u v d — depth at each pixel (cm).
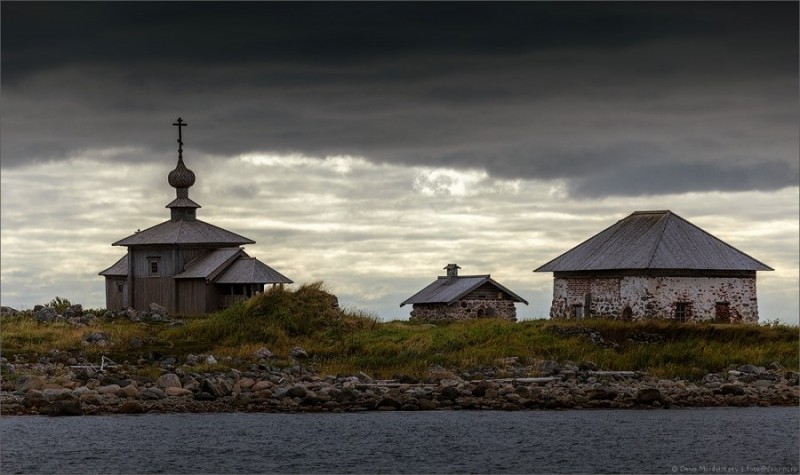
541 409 5925
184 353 6906
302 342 7194
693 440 5191
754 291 7775
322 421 5559
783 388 6381
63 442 5062
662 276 7538
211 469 4659
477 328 7344
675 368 6769
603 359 6856
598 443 5112
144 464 4712
